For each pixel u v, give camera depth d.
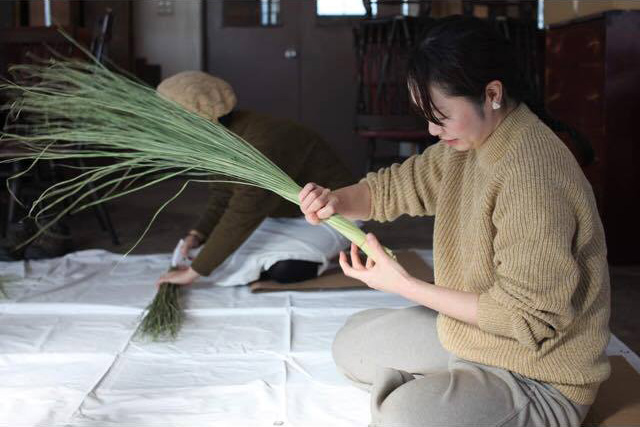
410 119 5.16
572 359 1.53
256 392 2.01
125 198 6.12
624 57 3.70
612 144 3.75
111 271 3.37
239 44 7.39
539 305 1.43
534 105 1.56
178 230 4.83
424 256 3.55
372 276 1.59
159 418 1.87
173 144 1.93
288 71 7.41
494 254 1.55
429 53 1.41
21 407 1.93
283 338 2.44
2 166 4.10
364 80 5.29
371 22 5.08
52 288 3.08
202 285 3.03
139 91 2.11
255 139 2.82
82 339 2.44
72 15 6.71
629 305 3.11
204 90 2.62
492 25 1.45
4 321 2.63
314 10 7.32
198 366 2.21
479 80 1.40
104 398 1.98
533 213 1.42
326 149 3.03
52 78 2.30
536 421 1.51
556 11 4.40
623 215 3.80
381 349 1.93
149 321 2.49
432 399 1.50
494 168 1.50
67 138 1.99
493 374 1.57
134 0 7.30
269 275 3.11
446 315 1.61
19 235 3.57
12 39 4.66
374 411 1.57
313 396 2.00
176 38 7.38
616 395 1.88
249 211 2.70
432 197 1.89
